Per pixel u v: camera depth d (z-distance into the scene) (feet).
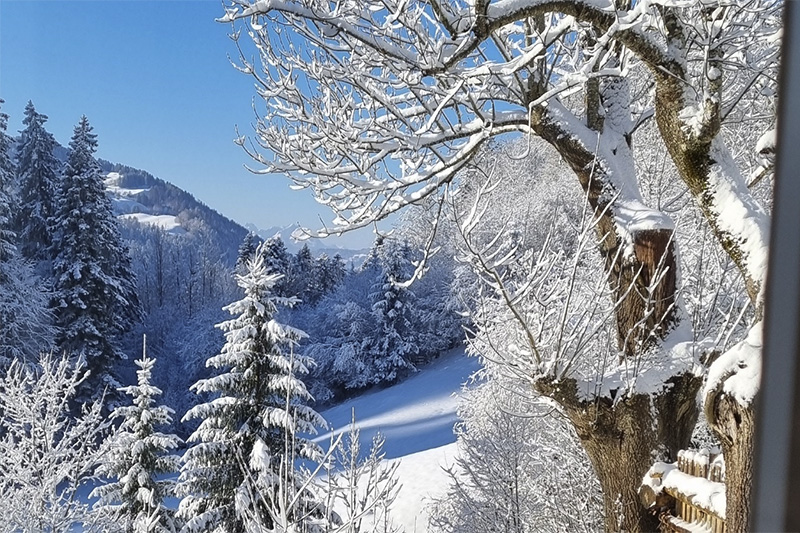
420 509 37.35
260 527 12.45
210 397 104.12
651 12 13.57
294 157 18.89
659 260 15.52
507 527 23.25
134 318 99.86
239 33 17.66
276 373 32.55
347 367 109.50
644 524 14.56
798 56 5.45
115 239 93.81
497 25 13.76
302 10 14.05
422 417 77.25
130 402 82.94
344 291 125.08
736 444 9.18
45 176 91.91
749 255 12.49
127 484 34.58
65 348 77.41
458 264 93.81
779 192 5.66
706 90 13.08
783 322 5.53
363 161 19.15
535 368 15.06
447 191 18.62
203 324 119.03
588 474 22.99
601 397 14.93
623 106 18.11
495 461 23.75
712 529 11.46
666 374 14.89
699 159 13.75
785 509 5.26
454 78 17.58
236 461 31.42
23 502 28.50
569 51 21.97
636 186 17.06
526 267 18.15
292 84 18.31
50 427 29.96
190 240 195.72
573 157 17.33
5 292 70.38
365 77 18.63
